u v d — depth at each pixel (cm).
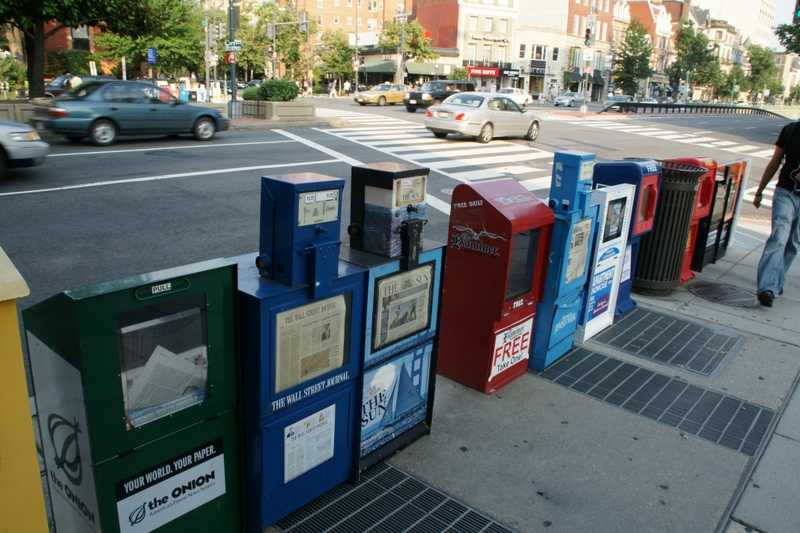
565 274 455
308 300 268
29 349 237
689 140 2533
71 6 1645
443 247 343
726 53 11956
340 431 310
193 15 4222
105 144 1457
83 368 203
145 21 1898
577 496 328
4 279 171
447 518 306
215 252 703
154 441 232
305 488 299
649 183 570
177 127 1570
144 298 215
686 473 354
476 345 429
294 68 6731
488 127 1880
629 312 607
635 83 6700
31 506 192
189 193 988
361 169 310
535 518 310
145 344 220
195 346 237
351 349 300
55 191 952
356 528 295
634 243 591
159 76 5088
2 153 981
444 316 442
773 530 311
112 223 797
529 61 7144
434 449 363
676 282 651
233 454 267
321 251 263
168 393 232
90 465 218
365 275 295
